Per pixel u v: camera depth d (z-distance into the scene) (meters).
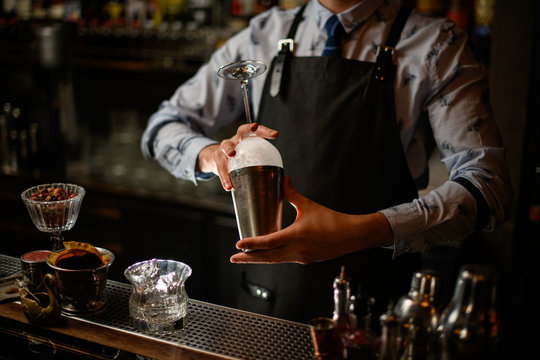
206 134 1.66
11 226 3.35
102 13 3.42
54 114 3.43
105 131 3.58
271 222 0.99
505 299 2.28
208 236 2.88
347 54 1.42
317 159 1.40
